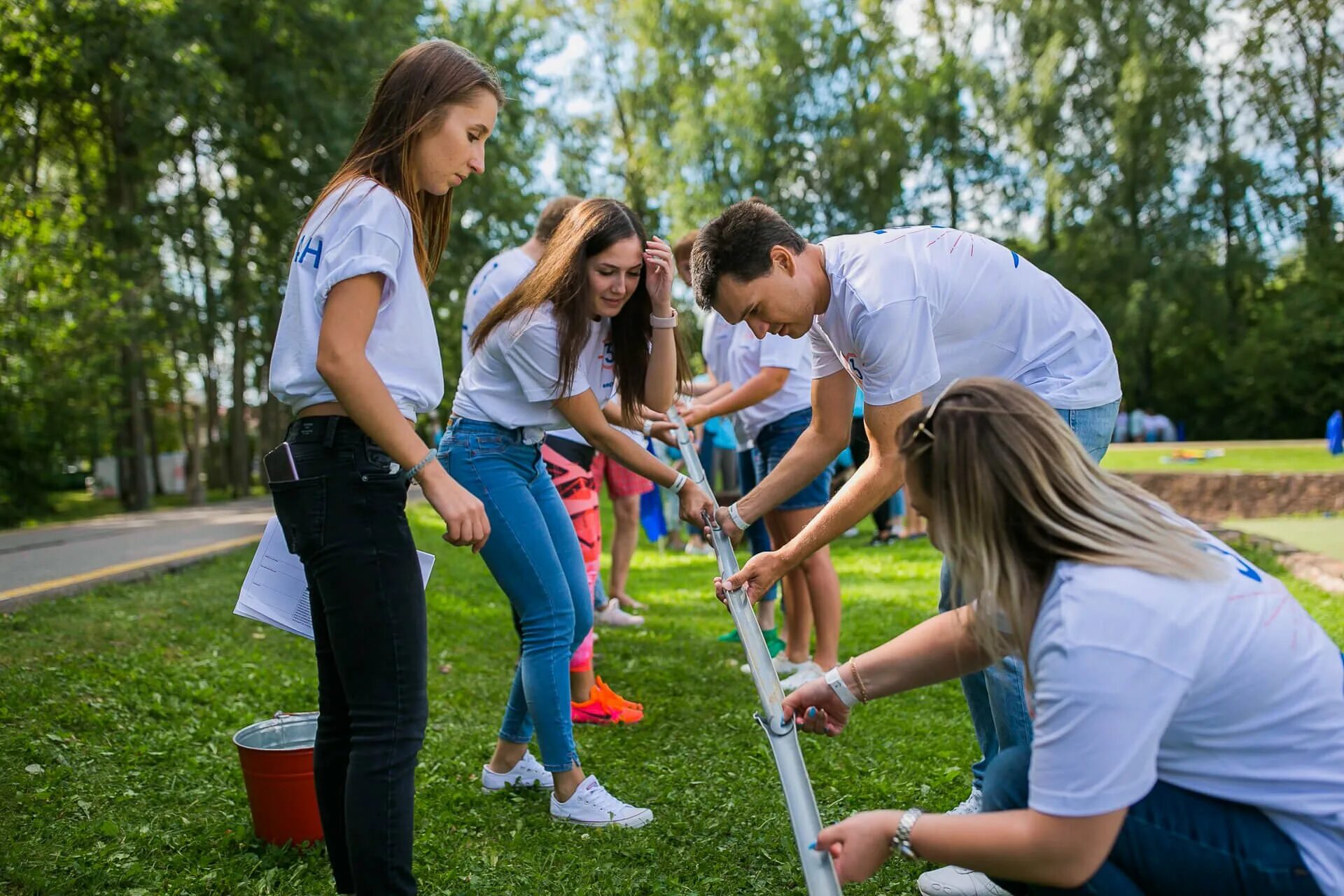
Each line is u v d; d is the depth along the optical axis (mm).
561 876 2562
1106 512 1645
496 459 2996
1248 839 1648
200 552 7570
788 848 2676
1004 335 2617
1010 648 1795
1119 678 1531
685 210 30109
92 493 33125
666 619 6195
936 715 3883
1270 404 32188
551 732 2949
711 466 9539
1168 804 1691
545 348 2873
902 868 2594
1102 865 1693
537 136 26250
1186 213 30375
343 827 2303
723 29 31578
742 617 2498
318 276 2062
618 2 32188
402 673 2086
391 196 2098
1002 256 2646
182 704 3750
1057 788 1562
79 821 2729
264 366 25141
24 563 7152
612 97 32969
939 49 32094
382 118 2178
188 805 2920
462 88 2166
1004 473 1626
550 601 2994
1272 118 31828
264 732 2850
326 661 2264
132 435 21344
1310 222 32938
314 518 2053
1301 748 1623
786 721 2086
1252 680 1603
